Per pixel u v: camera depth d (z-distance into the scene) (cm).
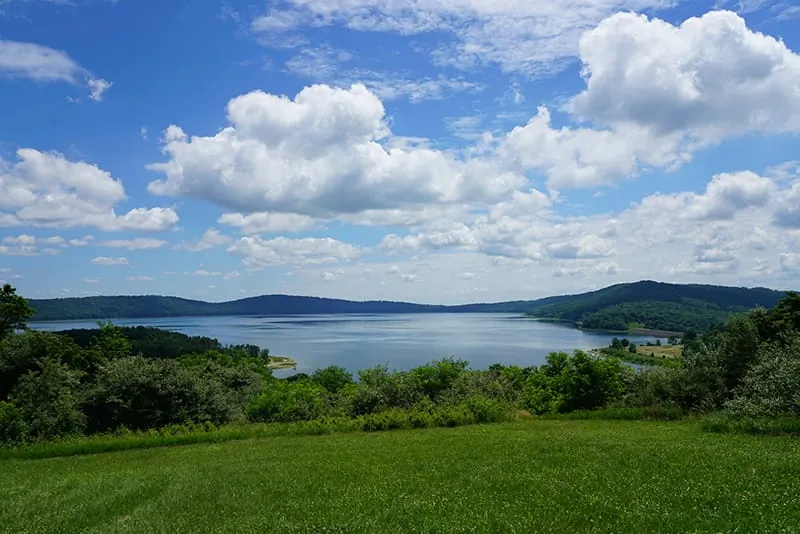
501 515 985
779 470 1260
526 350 13288
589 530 879
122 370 3531
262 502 1309
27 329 5159
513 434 2462
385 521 1023
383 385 3812
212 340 10738
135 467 2111
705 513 930
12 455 2636
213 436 2964
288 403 3734
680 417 3067
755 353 2927
